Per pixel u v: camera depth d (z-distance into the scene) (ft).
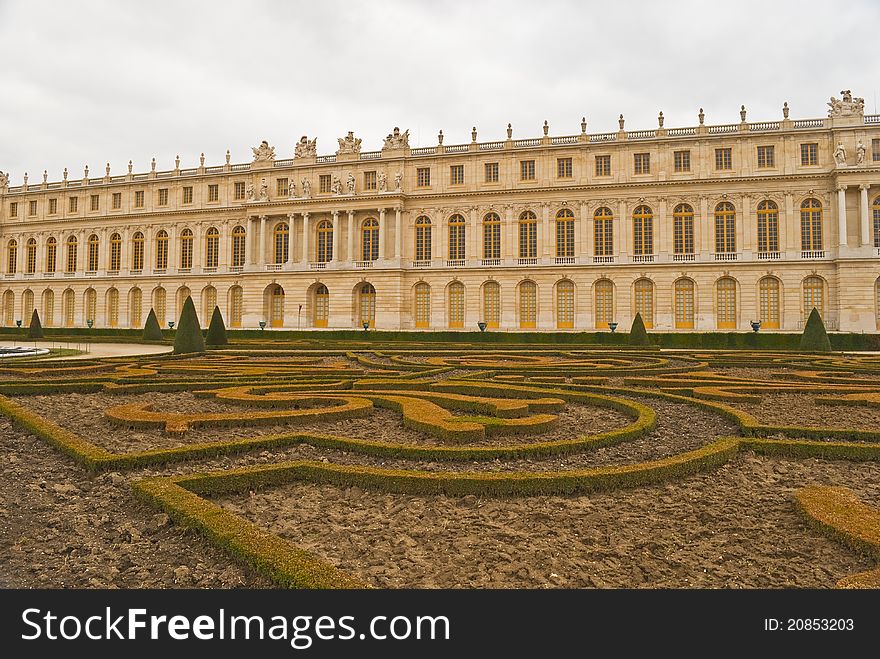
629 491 33.22
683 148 223.92
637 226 228.84
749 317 216.13
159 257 285.02
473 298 241.35
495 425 44.37
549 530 27.91
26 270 307.58
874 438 42.83
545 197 235.81
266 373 74.74
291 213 256.52
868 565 24.13
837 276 206.18
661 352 126.82
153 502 29.12
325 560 24.66
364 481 33.30
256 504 31.24
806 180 212.43
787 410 54.29
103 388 64.28
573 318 232.94
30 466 36.78
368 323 252.42
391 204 244.83
